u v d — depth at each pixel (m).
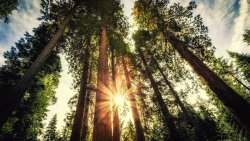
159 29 12.76
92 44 15.09
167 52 14.08
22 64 16.98
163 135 13.11
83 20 12.50
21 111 16.17
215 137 15.25
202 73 8.88
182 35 12.48
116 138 9.53
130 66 19.06
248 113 6.67
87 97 14.09
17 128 15.88
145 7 13.30
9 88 14.81
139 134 12.48
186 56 10.24
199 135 13.52
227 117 18.44
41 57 8.76
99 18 12.73
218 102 19.11
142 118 15.17
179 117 12.88
